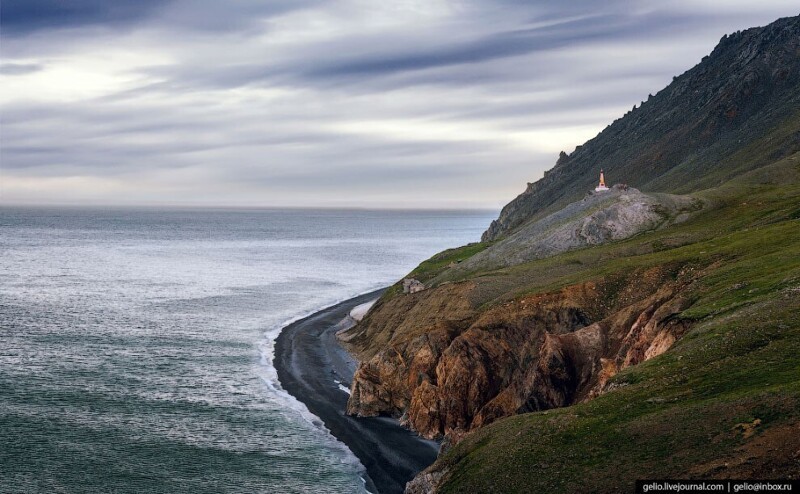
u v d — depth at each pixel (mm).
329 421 83375
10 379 95250
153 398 89625
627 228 123188
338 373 105688
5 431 75688
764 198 119188
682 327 60906
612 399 51281
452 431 67000
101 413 83000
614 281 85750
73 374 99188
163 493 62875
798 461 34719
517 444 50594
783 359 46344
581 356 73500
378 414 85688
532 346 79750
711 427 41188
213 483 65250
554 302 84375
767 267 67125
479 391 78125
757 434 38281
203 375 101875
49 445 72562
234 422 81812
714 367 49531
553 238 128125
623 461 42344
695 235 105938
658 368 53656
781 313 53000
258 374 103688
